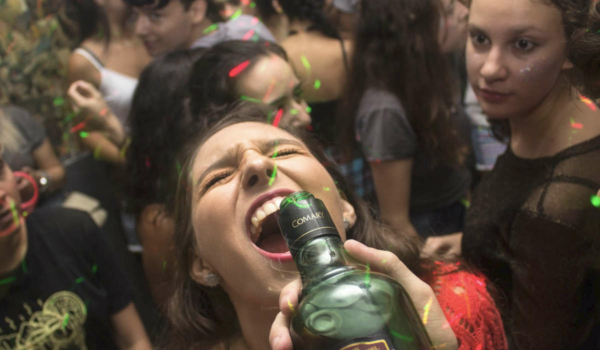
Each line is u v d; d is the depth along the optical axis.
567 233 1.02
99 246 1.58
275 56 1.62
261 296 0.95
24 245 1.42
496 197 1.24
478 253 1.27
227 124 1.24
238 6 2.16
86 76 2.18
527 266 1.09
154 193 1.73
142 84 1.76
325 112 1.92
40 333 1.41
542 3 0.97
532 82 1.04
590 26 0.84
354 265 0.81
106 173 2.15
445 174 1.91
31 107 2.35
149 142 1.71
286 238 0.72
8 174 1.39
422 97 1.79
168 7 2.09
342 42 1.88
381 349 0.68
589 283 1.03
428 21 1.77
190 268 1.18
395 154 1.80
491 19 1.03
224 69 1.59
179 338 1.20
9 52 2.30
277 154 1.04
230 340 1.16
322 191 1.02
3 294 1.38
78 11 2.23
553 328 1.07
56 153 2.35
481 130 2.09
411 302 0.76
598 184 0.99
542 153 1.12
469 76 1.15
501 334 1.12
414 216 1.94
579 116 1.04
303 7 1.90
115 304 1.60
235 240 0.96
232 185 0.99
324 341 0.68
